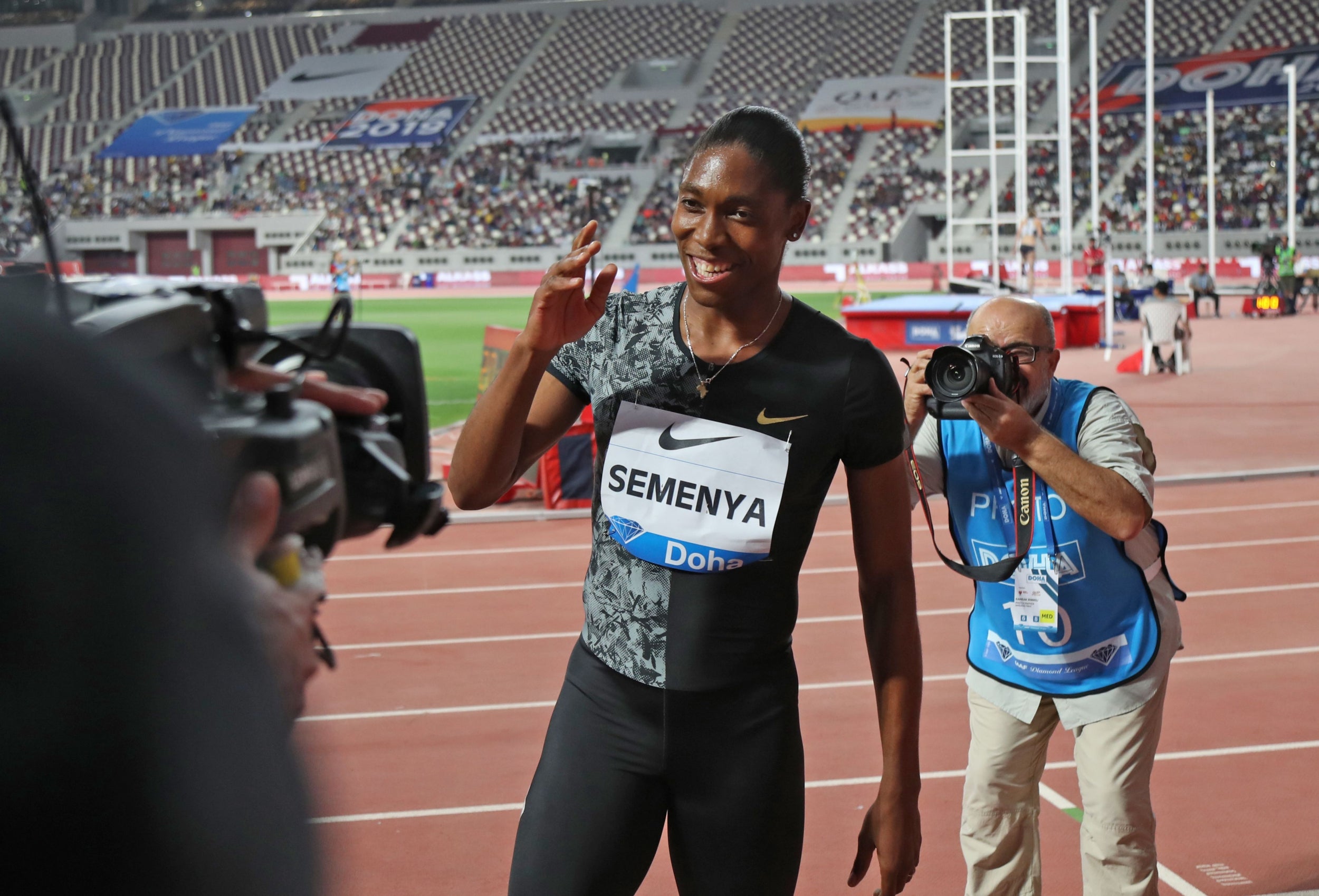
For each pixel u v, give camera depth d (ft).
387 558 25.90
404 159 177.58
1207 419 43.09
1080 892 11.79
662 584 6.57
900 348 66.95
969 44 178.09
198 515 1.38
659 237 156.76
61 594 1.24
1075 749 9.34
